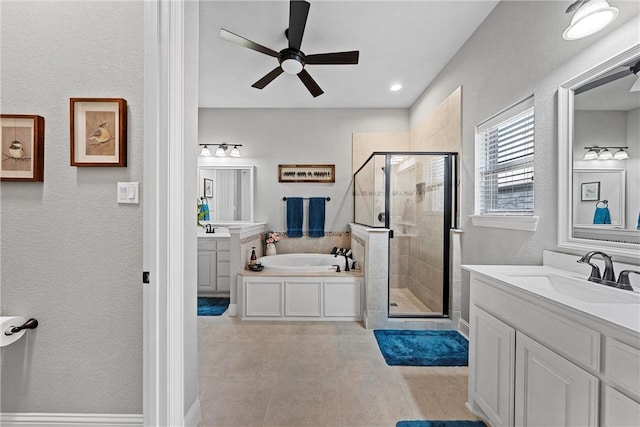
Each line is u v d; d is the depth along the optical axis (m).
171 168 1.32
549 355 1.15
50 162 1.43
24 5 1.44
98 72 1.43
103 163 1.41
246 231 3.71
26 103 1.44
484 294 1.63
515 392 1.36
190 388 1.56
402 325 3.06
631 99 1.34
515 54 2.15
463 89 2.90
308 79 2.70
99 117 1.42
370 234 3.08
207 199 4.61
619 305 1.04
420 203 3.23
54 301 1.43
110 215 1.43
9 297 1.43
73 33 1.44
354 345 2.66
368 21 2.52
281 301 3.31
